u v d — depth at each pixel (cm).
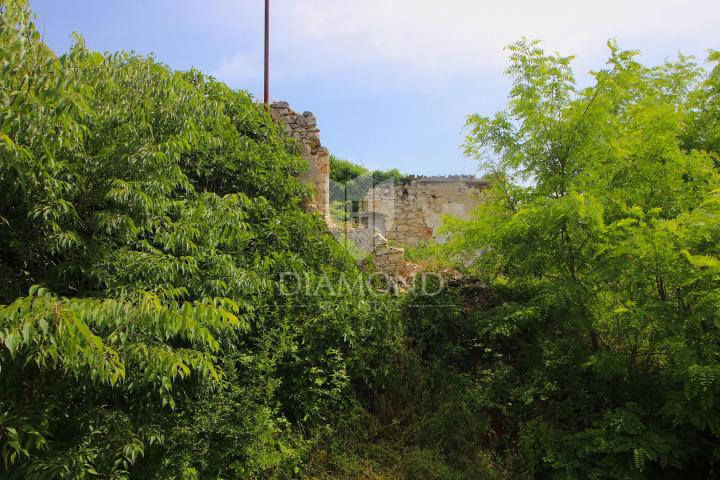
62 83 389
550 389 625
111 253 442
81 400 425
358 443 596
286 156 880
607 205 607
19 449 336
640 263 547
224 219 509
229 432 514
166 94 486
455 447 605
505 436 617
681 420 502
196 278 492
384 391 662
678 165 620
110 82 441
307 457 569
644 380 593
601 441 531
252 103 919
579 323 611
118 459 412
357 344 657
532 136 659
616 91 631
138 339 404
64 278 423
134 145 444
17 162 371
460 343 721
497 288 767
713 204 531
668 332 528
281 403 593
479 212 724
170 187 497
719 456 501
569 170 644
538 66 656
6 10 385
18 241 404
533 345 691
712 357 496
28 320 304
